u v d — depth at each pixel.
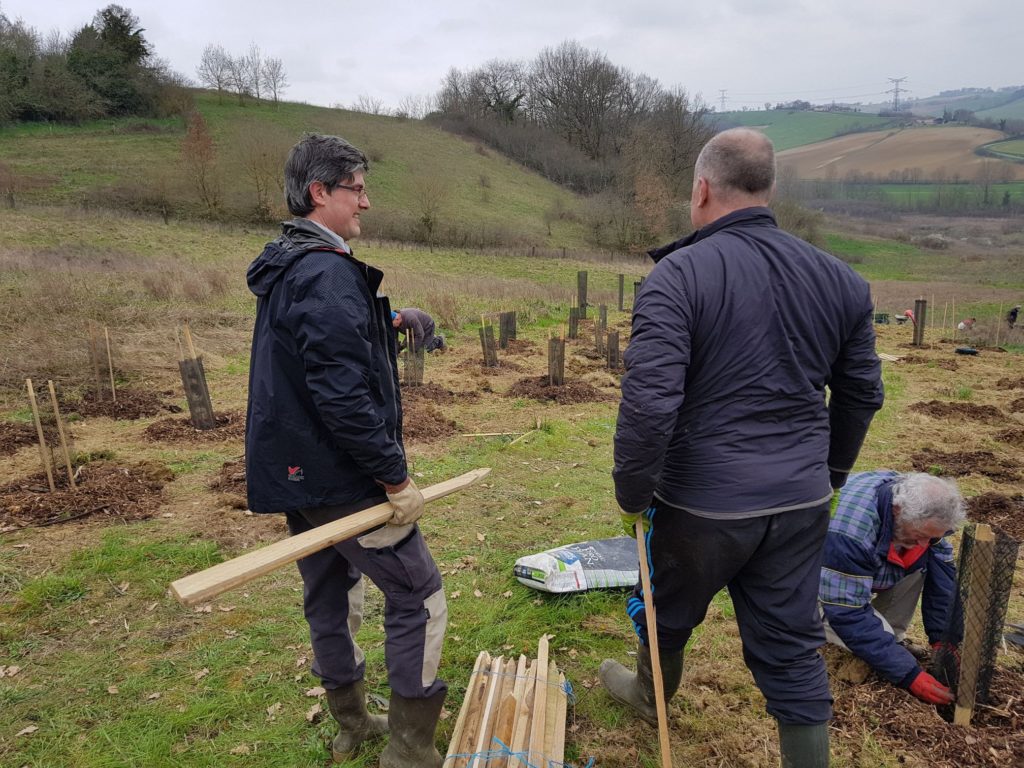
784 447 2.08
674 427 2.08
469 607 3.79
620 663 3.28
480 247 39.59
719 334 2.02
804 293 2.04
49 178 37.47
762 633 2.19
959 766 2.62
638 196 47.06
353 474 2.24
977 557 2.66
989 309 24.78
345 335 2.04
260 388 2.20
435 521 4.93
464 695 3.05
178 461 5.99
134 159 43.66
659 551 2.26
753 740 2.79
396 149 59.44
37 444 6.16
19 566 4.04
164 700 2.99
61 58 53.53
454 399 8.69
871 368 2.19
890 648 2.99
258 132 43.97
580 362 11.56
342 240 2.30
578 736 2.81
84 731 2.80
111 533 4.51
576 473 6.12
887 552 2.98
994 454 7.07
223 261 23.50
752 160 2.13
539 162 67.62
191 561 4.20
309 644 3.41
